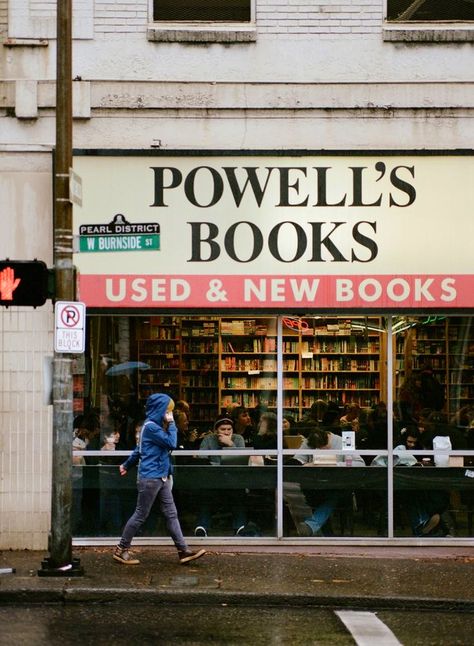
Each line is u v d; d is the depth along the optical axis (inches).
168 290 456.1
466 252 458.3
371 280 457.4
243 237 458.3
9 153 458.9
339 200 460.4
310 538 461.7
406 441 467.2
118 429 463.2
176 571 398.0
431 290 456.8
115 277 455.8
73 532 457.7
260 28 463.2
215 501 462.9
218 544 458.9
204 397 466.9
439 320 469.4
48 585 365.1
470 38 463.5
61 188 386.0
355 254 458.3
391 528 462.9
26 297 381.1
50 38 462.6
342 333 469.4
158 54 462.9
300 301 456.8
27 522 452.8
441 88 462.6
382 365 468.4
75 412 462.6
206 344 467.8
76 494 459.5
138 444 415.8
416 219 459.2
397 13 468.8
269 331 469.1
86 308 455.2
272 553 443.2
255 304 456.4
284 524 462.9
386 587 371.9
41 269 382.0
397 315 463.8
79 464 461.1
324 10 464.1
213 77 462.9
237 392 467.5
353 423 467.8
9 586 362.6
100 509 459.8
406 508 464.8
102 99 460.4
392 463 465.4
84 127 462.0
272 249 458.3
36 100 458.3
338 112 462.0
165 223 458.6
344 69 463.2
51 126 460.4
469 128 463.2
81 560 420.5
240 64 462.9
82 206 450.3
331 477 465.1
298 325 469.4
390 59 463.2
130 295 455.5
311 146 462.0
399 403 468.1
